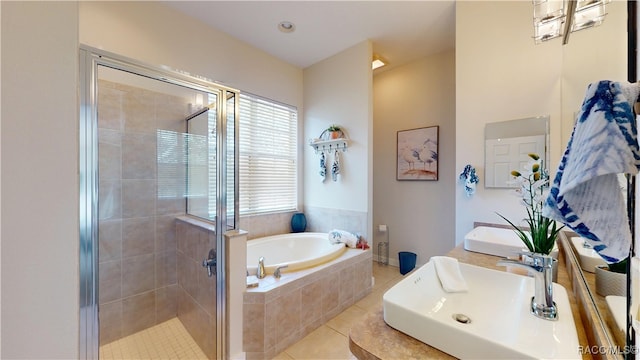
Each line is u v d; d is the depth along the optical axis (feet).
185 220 6.48
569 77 4.56
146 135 6.18
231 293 5.19
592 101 1.56
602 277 2.18
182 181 6.68
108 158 5.69
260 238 9.43
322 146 10.50
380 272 10.49
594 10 3.28
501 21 6.58
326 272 6.95
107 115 5.63
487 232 6.13
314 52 9.95
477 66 6.90
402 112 11.02
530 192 3.16
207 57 8.27
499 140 6.55
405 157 10.90
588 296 2.47
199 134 6.13
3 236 1.23
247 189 9.47
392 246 11.32
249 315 5.40
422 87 10.46
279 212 10.33
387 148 11.49
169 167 6.52
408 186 10.88
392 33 8.75
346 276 7.69
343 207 9.84
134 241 6.10
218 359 5.21
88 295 4.06
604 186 1.57
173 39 7.54
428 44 9.43
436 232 10.13
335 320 7.04
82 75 4.02
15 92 1.26
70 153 1.42
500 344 1.90
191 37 7.91
